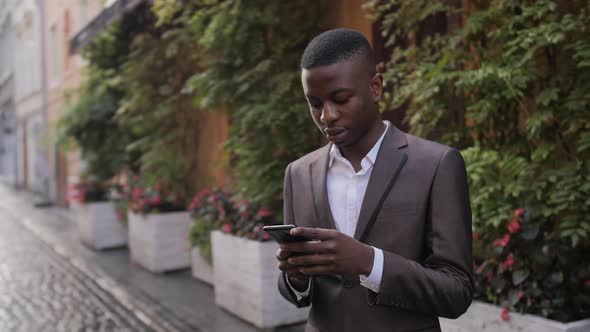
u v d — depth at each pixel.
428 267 1.32
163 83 7.63
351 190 1.41
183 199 7.73
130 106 7.65
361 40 1.31
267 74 4.92
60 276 7.05
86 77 10.20
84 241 9.26
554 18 2.78
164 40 7.36
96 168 9.30
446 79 3.29
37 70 19.56
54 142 9.42
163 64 7.54
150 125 7.70
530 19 2.98
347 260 1.19
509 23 2.95
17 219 13.38
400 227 1.32
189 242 6.25
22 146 23.38
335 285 1.40
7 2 24.80
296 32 4.94
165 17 5.73
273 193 4.82
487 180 3.00
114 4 7.41
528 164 3.04
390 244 1.32
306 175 1.50
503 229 2.97
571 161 2.91
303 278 1.35
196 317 4.88
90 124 8.99
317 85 1.27
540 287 2.74
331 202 1.44
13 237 10.57
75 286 6.50
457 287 1.23
